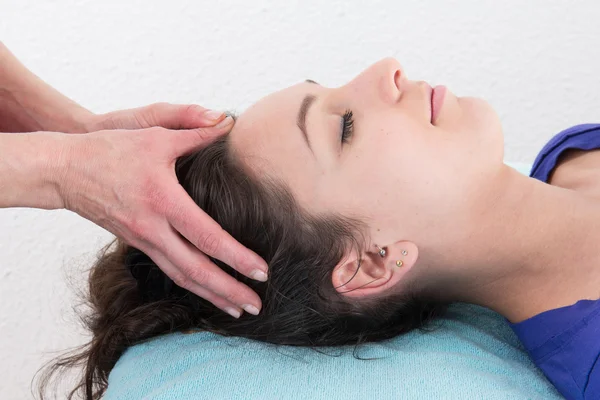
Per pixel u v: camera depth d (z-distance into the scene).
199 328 0.98
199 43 1.46
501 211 0.90
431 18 1.48
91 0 1.43
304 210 0.88
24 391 1.43
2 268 1.41
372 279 0.91
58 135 0.85
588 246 0.91
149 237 0.84
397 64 0.93
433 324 1.00
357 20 1.47
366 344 0.94
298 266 0.91
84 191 0.84
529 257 0.92
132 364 0.95
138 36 1.45
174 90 1.47
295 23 1.47
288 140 0.89
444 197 0.87
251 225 0.90
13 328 1.42
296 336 0.94
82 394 1.17
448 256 0.91
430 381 0.86
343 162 0.87
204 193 0.91
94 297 1.06
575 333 0.86
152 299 1.00
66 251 1.41
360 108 0.89
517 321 0.96
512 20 1.49
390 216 0.88
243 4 1.45
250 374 0.88
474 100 0.93
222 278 0.85
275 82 1.48
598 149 1.09
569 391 0.88
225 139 0.93
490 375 0.88
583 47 1.51
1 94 1.07
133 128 1.02
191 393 0.86
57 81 1.45
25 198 0.84
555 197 0.94
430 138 0.87
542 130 1.55
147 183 0.83
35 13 1.42
